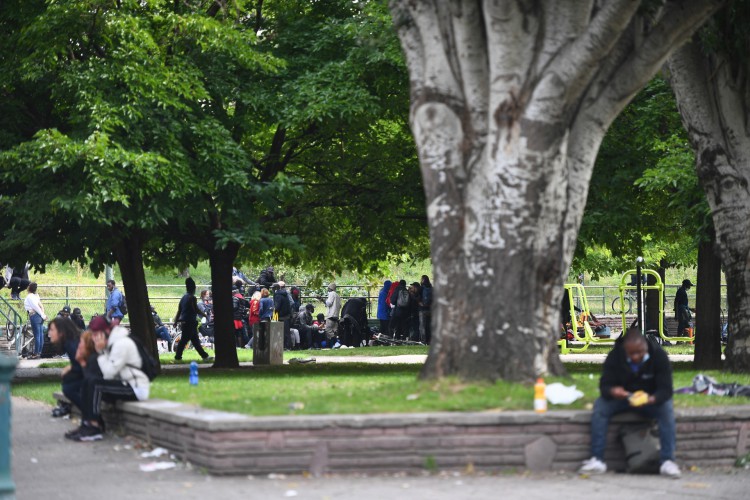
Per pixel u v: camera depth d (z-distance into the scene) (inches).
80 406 745.6
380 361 1601.9
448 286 719.1
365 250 1648.6
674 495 527.8
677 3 738.2
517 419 593.6
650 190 1300.4
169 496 511.5
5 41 1242.6
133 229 1279.5
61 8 1159.6
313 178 1523.1
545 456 597.6
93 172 1099.3
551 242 718.5
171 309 2546.8
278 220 1546.5
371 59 1263.5
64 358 1969.7
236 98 1300.4
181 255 1614.2
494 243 708.7
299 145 1456.7
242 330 2149.4
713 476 597.0
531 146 706.8
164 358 1804.9
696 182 1223.5
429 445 583.8
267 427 570.3
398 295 2110.0
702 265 1359.5
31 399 1045.2
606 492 533.3
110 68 1174.3
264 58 1268.5
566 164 736.3
